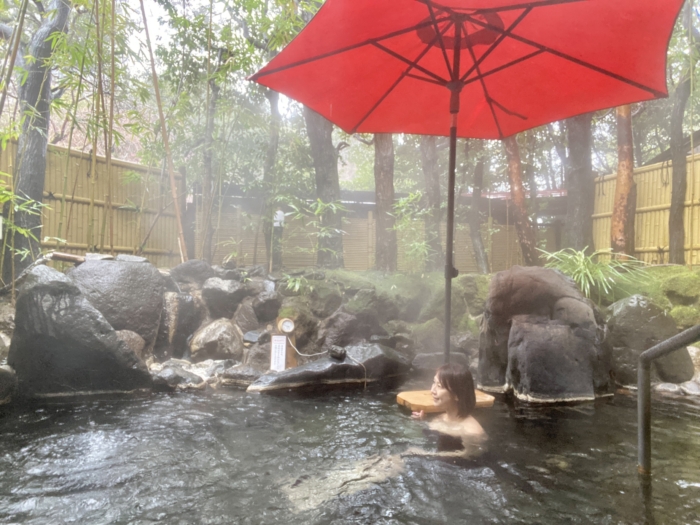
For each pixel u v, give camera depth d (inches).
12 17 300.0
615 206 289.6
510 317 197.3
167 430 129.6
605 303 243.1
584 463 105.3
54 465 102.7
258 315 243.1
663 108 416.8
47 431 127.6
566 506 83.4
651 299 230.5
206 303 246.7
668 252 291.1
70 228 263.1
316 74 126.9
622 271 268.7
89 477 96.1
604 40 111.7
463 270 357.7
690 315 226.5
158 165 312.5
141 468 101.3
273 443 118.6
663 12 98.2
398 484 92.7
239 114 296.2
